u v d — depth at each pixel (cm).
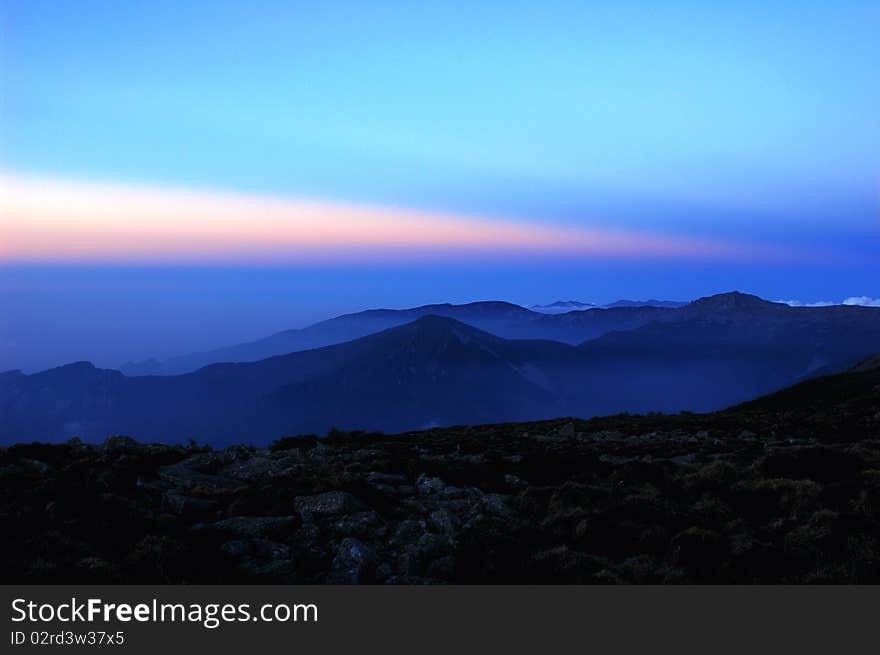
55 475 1753
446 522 1567
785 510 1619
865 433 3322
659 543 1459
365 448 3155
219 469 2125
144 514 1477
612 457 2683
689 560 1349
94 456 2081
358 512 1574
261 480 1942
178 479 1847
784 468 1970
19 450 2041
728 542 1410
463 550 1423
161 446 2394
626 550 1457
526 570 1337
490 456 2670
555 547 1452
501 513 1733
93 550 1238
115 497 1529
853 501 1576
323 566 1314
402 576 1277
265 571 1251
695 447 2977
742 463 2212
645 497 1752
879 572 1231
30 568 1119
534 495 1861
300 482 1866
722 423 4338
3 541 1220
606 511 1647
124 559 1219
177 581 1158
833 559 1311
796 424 3969
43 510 1414
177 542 1292
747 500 1727
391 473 2272
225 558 1298
